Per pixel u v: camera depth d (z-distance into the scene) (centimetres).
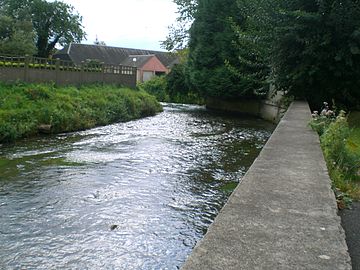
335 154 605
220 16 3250
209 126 2127
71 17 5197
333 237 245
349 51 1408
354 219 427
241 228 255
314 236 246
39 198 801
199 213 739
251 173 413
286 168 440
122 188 888
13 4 4841
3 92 1661
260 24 1677
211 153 1318
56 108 1728
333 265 208
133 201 801
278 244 231
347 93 1562
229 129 2011
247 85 2923
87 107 1973
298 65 1549
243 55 2847
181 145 1471
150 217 714
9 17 3997
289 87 1695
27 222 674
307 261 211
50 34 5084
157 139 1599
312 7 1500
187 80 3969
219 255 213
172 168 1090
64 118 1691
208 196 843
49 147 1341
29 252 566
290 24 1480
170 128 1980
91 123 1875
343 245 234
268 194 336
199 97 4328
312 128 775
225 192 869
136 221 693
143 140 1559
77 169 1048
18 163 1094
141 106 2577
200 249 221
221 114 3006
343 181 551
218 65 3275
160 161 1179
